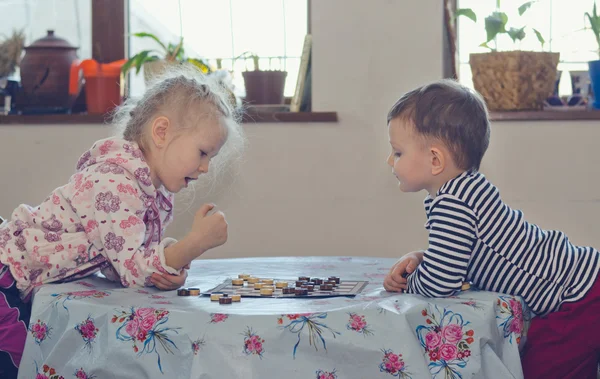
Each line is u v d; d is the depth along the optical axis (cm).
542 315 126
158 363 101
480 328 105
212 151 137
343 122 222
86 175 131
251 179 225
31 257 130
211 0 249
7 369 129
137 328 103
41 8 252
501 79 216
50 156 232
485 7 236
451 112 123
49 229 133
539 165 214
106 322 106
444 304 107
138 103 142
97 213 126
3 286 130
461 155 124
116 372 104
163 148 134
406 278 124
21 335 130
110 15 248
